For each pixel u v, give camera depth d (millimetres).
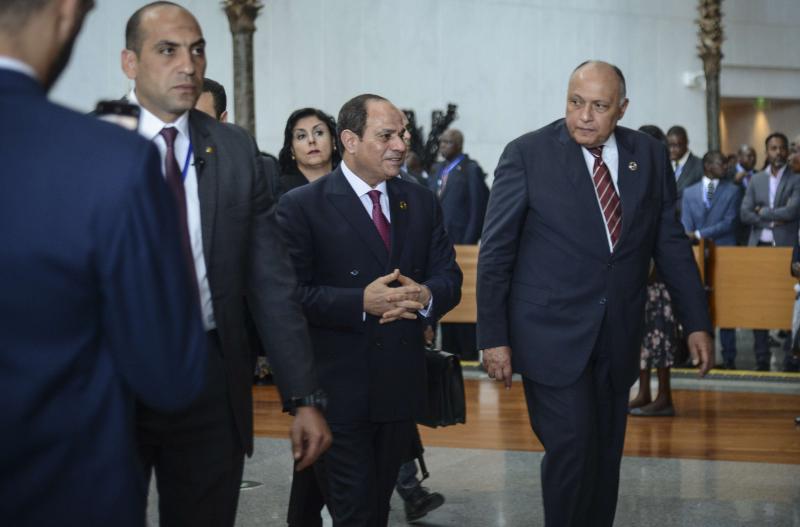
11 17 1749
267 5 16703
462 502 5609
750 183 11680
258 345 3609
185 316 1806
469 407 8344
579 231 4098
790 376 9680
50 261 1681
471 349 10781
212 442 2975
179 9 3004
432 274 4195
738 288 10109
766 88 21344
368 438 3900
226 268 3004
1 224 1670
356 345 3881
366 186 4055
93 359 1761
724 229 11070
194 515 3000
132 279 1719
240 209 3035
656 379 9820
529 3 18625
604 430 4219
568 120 4125
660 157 4242
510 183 4184
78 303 1715
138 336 1746
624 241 4102
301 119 5316
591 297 4094
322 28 17047
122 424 1783
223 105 4594
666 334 7875
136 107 2188
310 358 3113
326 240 3986
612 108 4031
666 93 20016
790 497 5625
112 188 1702
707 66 19078
